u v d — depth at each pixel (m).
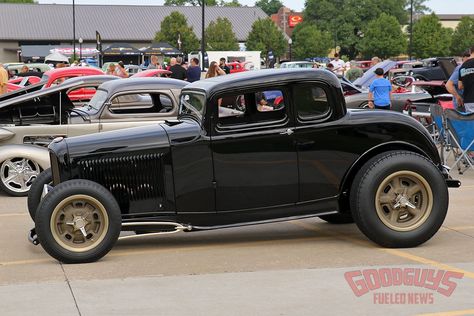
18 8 88.50
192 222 6.87
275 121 6.84
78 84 11.60
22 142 11.00
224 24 77.62
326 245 7.12
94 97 11.71
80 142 6.78
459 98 12.14
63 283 5.84
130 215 6.77
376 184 6.69
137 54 56.25
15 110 11.39
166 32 76.69
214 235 7.82
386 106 14.74
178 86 11.25
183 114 7.35
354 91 17.39
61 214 6.43
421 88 19.03
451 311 5.04
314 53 88.56
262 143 6.80
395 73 27.47
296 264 6.37
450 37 92.38
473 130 11.06
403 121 6.97
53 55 42.34
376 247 6.95
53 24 87.19
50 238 6.39
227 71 26.42
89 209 6.50
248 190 6.84
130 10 91.88
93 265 6.44
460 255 6.60
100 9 91.31
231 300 5.33
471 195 9.88
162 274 6.10
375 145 6.93
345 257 6.59
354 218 6.86
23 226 8.44
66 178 6.70
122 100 11.26
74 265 6.45
